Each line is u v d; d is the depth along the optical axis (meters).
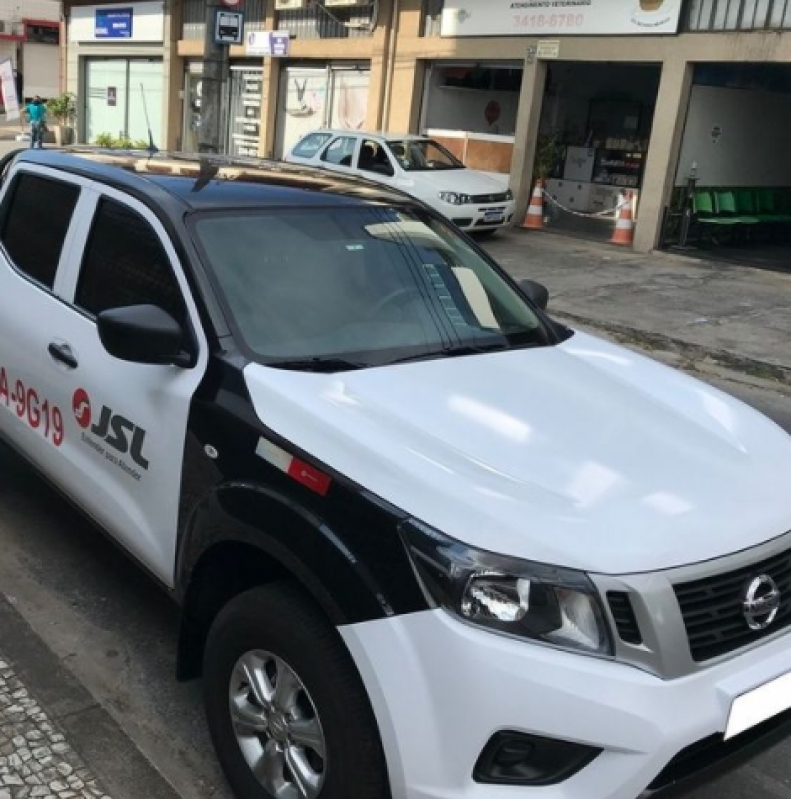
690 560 2.32
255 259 3.27
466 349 3.38
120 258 3.49
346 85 19.66
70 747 3.00
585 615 2.20
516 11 15.95
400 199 4.02
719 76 14.71
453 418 2.77
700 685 2.28
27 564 4.18
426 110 18.12
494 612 2.19
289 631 2.45
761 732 2.46
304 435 2.61
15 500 4.80
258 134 22.22
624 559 2.26
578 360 3.54
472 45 16.80
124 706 3.26
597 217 17.14
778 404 7.94
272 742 2.63
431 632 2.20
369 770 2.32
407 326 3.36
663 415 3.12
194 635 2.99
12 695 3.23
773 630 2.49
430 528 2.27
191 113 24.67
